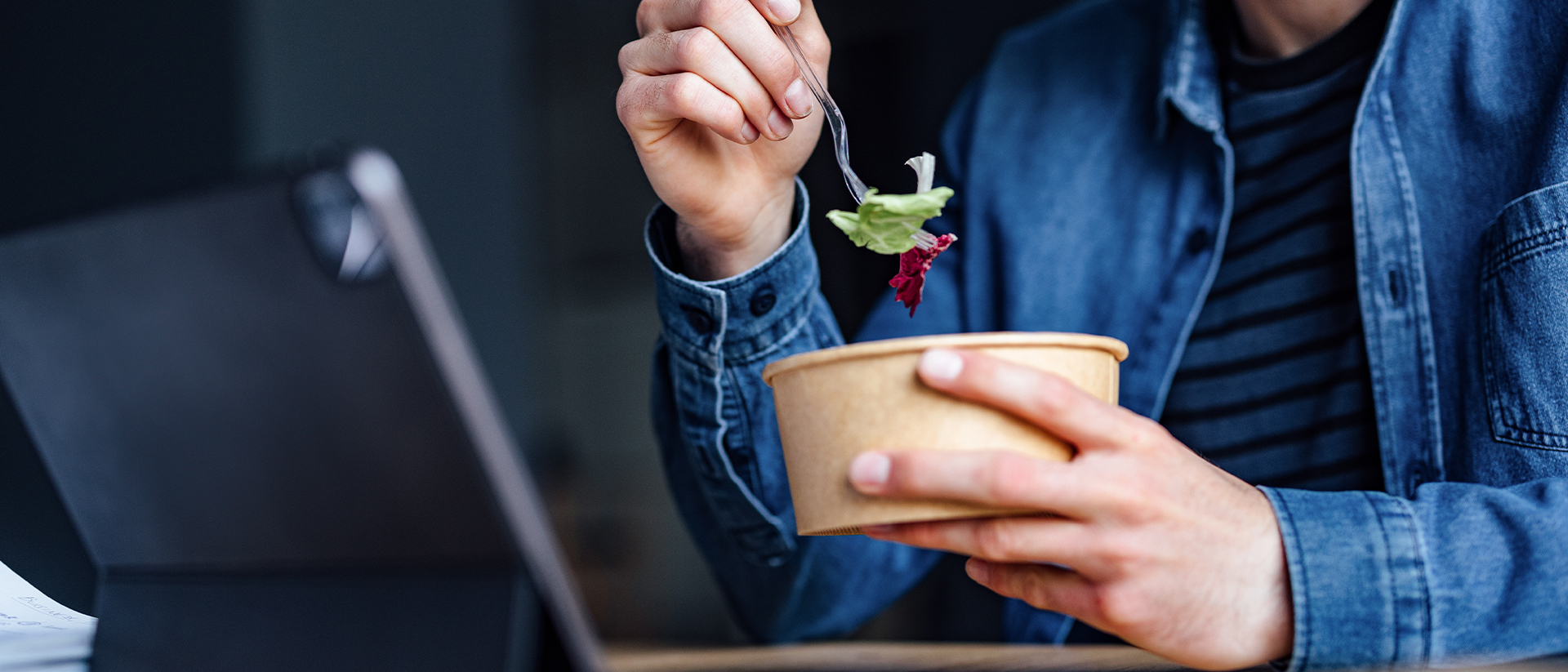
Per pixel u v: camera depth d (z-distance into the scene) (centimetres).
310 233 67
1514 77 98
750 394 98
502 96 308
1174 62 110
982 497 71
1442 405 100
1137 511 72
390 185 67
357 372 69
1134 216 113
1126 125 116
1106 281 114
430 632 70
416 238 67
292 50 252
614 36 404
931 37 322
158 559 74
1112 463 72
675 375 97
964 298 120
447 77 291
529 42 391
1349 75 104
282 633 72
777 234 96
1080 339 75
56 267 71
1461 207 100
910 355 74
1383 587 75
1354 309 104
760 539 102
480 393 68
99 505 74
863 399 75
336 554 71
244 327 69
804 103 86
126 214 69
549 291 501
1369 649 75
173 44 246
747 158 92
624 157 462
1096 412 72
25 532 75
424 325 68
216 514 72
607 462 514
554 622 70
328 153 67
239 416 71
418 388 68
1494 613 76
